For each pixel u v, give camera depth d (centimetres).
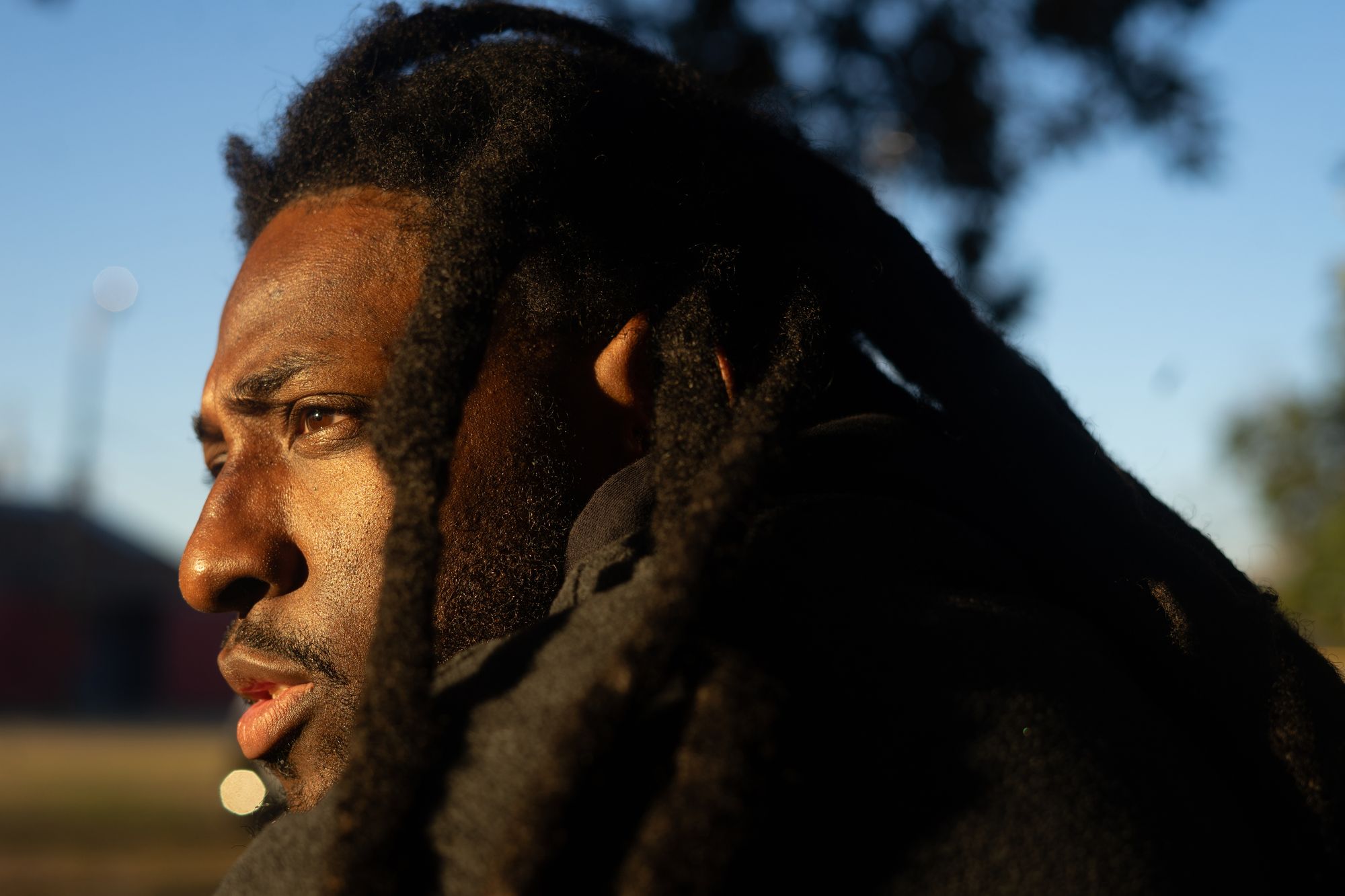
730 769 59
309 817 71
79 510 2941
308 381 91
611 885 59
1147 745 70
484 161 89
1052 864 62
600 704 61
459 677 72
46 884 663
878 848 62
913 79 462
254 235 122
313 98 109
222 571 89
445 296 80
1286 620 88
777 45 429
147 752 1719
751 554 72
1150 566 88
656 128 103
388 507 90
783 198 105
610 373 97
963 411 103
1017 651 71
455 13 121
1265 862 74
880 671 67
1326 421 1334
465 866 62
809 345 88
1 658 2809
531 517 93
